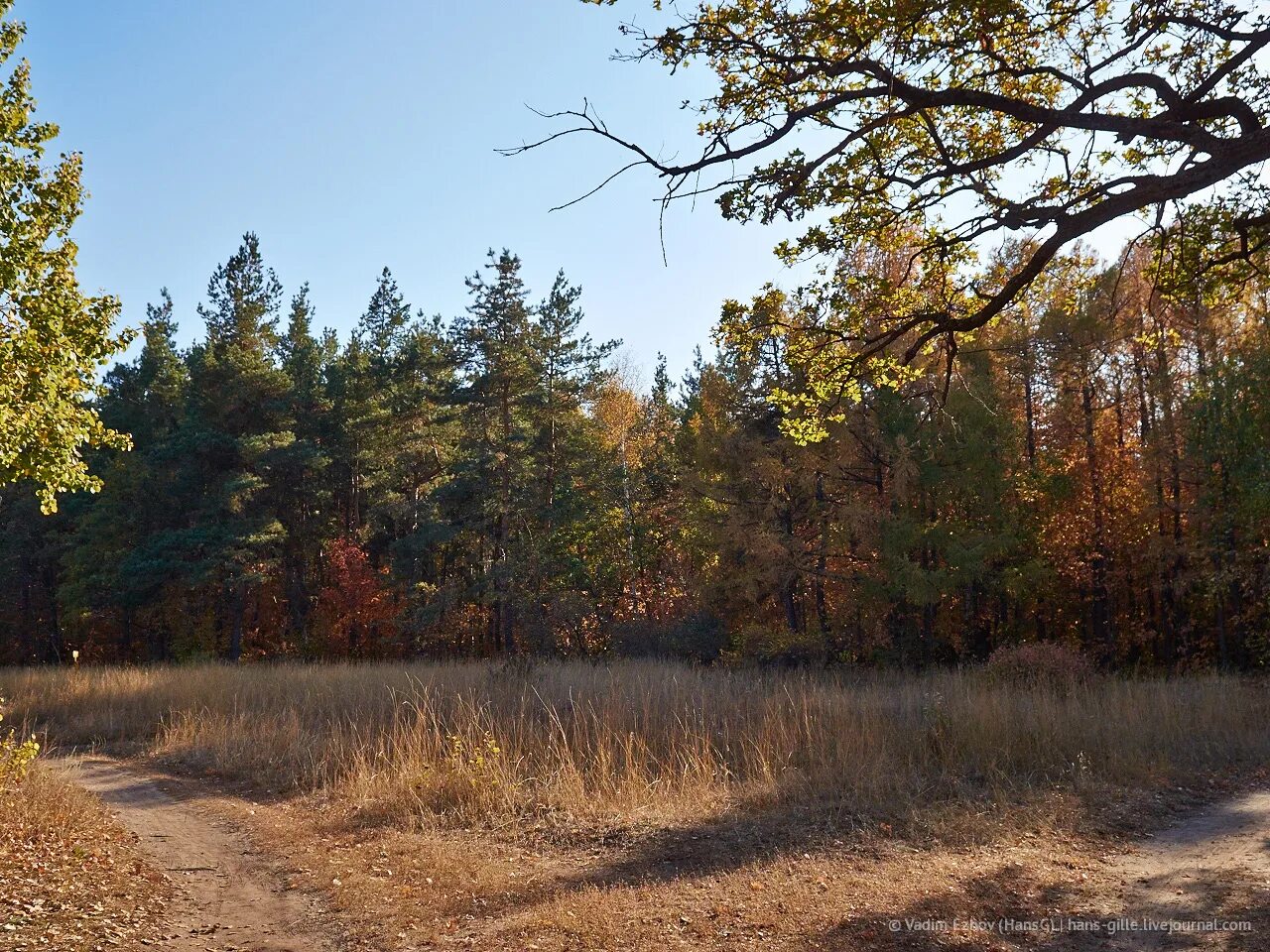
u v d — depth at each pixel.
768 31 7.15
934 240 7.65
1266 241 7.60
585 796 10.16
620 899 6.58
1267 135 5.77
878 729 12.52
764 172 6.79
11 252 10.96
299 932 6.36
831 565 28.66
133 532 40.88
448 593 36.19
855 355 8.43
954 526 25.16
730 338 8.59
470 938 5.96
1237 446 22.12
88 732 17.20
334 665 26.75
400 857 8.27
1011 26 7.19
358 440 45.09
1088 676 17.81
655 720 13.87
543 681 18.48
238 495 38.00
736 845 8.10
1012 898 6.44
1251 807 9.29
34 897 6.73
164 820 10.21
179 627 42.97
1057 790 9.94
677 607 38.56
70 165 11.84
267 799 11.37
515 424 38.12
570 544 38.25
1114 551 26.95
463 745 12.15
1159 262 8.14
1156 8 6.94
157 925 6.43
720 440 27.41
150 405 48.62
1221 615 24.78
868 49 7.07
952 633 28.09
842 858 7.49
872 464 27.20
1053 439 27.78
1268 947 5.18
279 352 58.34
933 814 8.81
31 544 46.53
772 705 14.39
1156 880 6.94
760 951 5.45
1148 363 25.05
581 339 41.34
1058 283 9.55
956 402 24.14
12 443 10.37
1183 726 13.28
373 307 58.91
